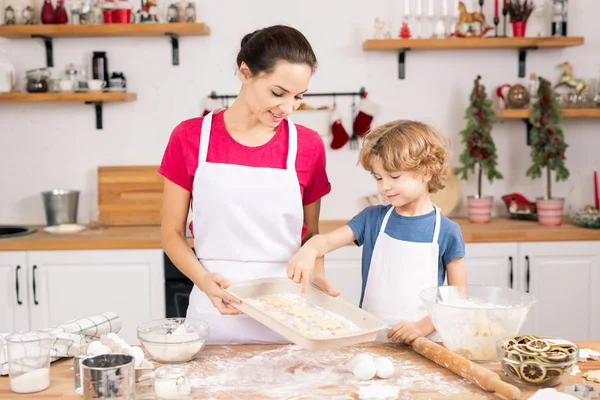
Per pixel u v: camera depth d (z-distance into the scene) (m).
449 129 3.71
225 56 3.65
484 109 3.46
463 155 3.49
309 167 1.89
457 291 1.66
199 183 1.82
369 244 2.01
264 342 1.86
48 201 3.57
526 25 3.62
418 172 1.82
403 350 1.64
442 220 1.94
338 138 3.60
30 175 3.73
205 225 1.86
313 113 3.61
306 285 1.66
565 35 3.51
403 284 1.92
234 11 3.63
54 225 3.58
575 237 3.22
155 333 1.64
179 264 1.81
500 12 3.66
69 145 3.71
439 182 1.93
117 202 3.65
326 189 1.97
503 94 3.65
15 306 3.18
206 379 1.45
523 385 1.39
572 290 3.25
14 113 3.70
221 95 3.68
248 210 1.84
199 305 1.89
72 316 3.20
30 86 3.45
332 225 3.51
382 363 1.46
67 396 1.37
